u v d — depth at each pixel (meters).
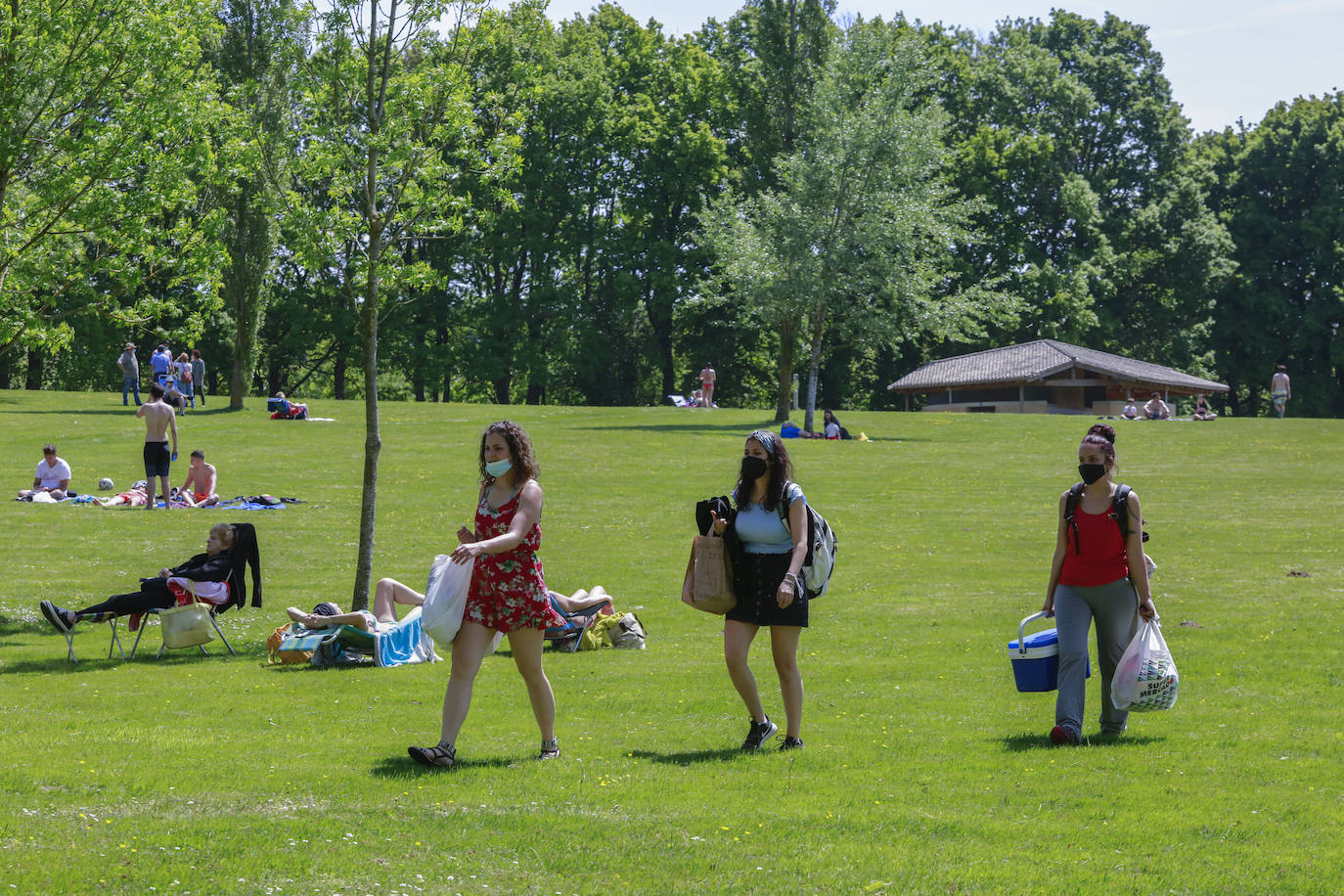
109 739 8.97
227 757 8.28
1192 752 8.49
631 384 78.50
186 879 5.50
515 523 7.91
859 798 7.18
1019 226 75.69
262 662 13.30
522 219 70.56
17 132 15.70
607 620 14.27
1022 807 7.02
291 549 21.52
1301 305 82.44
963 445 39.66
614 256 74.38
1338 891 5.57
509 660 13.28
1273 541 22.80
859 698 11.04
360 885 5.50
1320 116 83.31
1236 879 5.70
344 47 15.48
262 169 16.22
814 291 45.47
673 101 73.88
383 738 9.14
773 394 79.56
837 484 31.09
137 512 24.98
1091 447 8.97
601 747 8.77
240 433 38.41
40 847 5.95
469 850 6.04
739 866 5.86
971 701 10.88
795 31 53.81
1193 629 14.70
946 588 18.58
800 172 47.12
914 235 48.75
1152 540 23.09
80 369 67.25
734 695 11.14
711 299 50.44
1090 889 5.56
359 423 42.62
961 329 48.56
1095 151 81.06
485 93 16.55
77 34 15.84
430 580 8.02
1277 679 11.61
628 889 5.52
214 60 36.44
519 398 83.75
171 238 17.17
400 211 15.77
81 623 15.77
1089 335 76.25
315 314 68.81
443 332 74.06
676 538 23.53
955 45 85.06
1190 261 76.75
